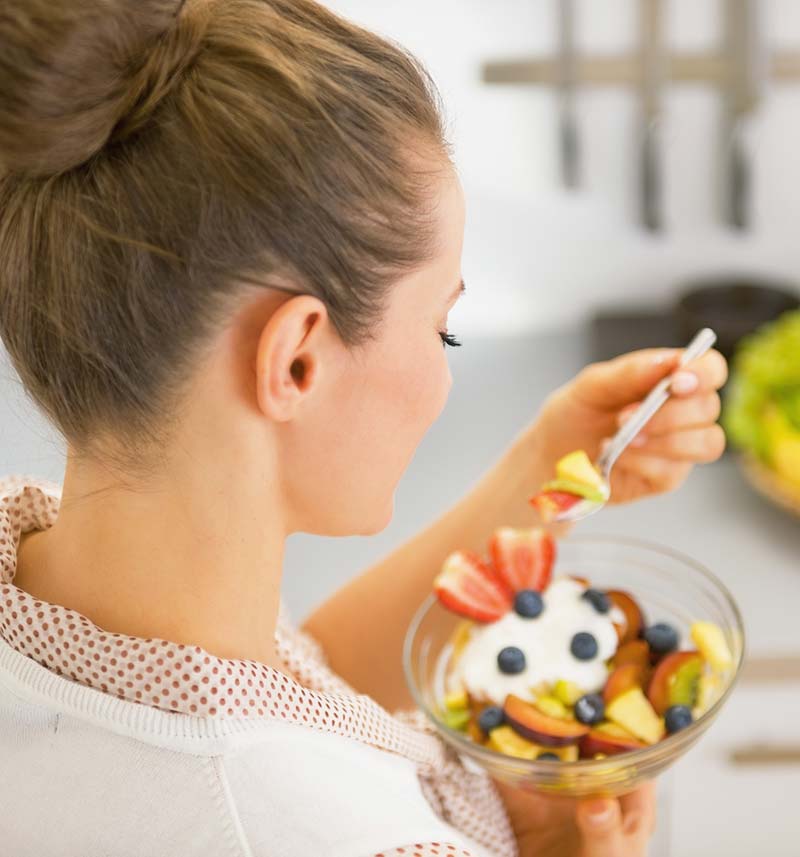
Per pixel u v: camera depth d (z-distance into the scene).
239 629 0.71
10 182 0.66
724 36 1.55
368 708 0.77
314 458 0.71
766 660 1.27
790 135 1.59
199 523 0.69
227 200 0.64
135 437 0.68
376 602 1.00
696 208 1.65
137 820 0.67
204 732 0.68
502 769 0.84
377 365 0.69
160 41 0.64
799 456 1.31
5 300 0.68
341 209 0.66
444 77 1.61
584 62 1.58
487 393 1.59
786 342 1.36
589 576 0.99
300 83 0.65
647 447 0.95
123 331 0.66
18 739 0.70
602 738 0.86
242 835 0.67
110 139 0.65
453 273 0.71
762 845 1.37
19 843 0.69
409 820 0.68
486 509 0.99
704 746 1.33
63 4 0.61
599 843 0.88
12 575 0.73
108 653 0.69
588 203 1.67
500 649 0.90
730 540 1.37
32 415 0.75
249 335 0.67
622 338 1.65
